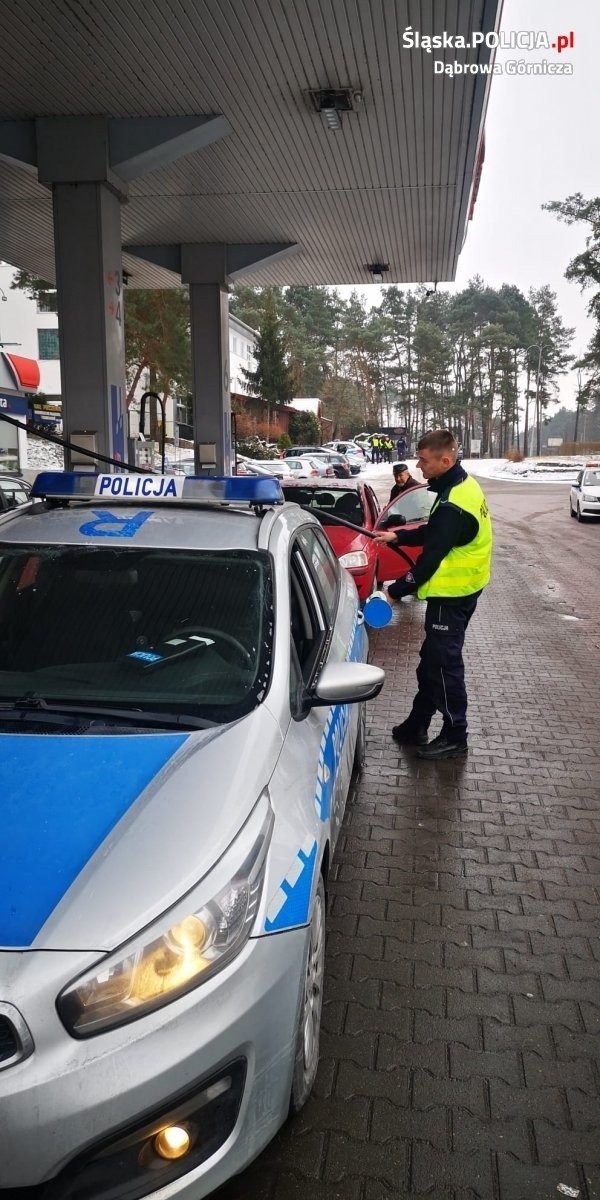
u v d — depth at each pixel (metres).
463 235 15.60
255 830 2.23
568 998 3.18
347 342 88.56
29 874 2.02
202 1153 1.99
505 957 3.43
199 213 14.23
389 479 44.34
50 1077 1.79
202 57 8.73
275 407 64.38
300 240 16.00
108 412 10.81
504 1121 2.59
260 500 3.55
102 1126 1.82
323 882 2.82
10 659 3.00
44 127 10.26
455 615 5.41
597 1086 2.74
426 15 7.90
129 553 3.32
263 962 2.10
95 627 3.07
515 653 8.68
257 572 3.24
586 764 5.55
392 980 3.26
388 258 17.42
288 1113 2.45
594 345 58.50
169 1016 1.90
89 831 2.15
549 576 14.42
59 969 1.85
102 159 10.27
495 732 6.15
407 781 5.21
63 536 3.44
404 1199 2.32
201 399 16.88
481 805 4.88
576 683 7.55
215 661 2.92
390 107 9.91
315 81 9.26
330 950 3.45
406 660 8.23
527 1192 2.35
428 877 4.05
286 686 2.88
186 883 2.03
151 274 18.33
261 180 12.55
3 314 51.25
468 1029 2.99
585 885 4.01
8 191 12.91
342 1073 2.77
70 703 2.76
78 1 7.55
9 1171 1.79
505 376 96.44
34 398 37.03
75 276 10.53
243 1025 2.01
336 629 3.92
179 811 2.21
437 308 103.69
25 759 2.42
